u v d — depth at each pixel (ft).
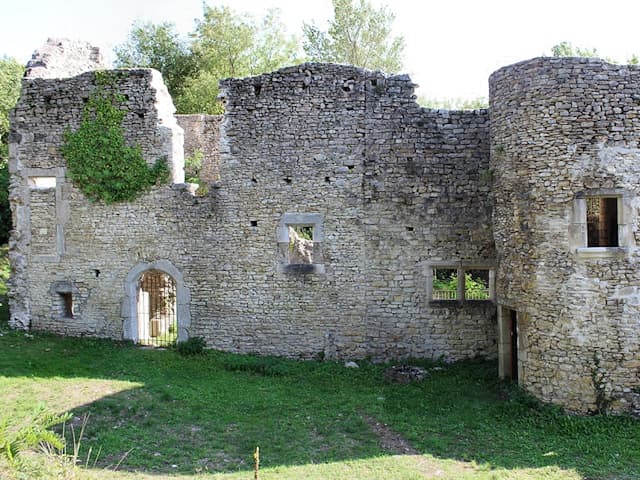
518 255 30.32
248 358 38.22
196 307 40.24
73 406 28.45
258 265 39.29
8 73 89.04
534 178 29.22
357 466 22.58
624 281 27.30
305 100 38.47
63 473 17.80
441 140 37.78
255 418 28.07
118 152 40.81
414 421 27.76
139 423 26.91
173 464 22.53
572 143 28.14
